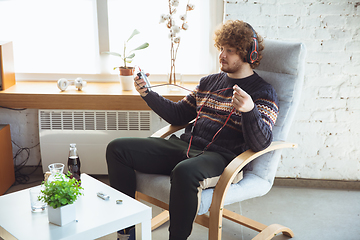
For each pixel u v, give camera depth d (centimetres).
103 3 241
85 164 244
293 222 201
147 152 167
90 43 253
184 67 254
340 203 223
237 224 200
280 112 174
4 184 228
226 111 168
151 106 185
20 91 224
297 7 220
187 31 247
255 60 167
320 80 229
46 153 242
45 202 122
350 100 230
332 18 220
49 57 255
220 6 240
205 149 166
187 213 142
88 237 119
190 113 189
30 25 249
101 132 238
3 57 225
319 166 243
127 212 129
